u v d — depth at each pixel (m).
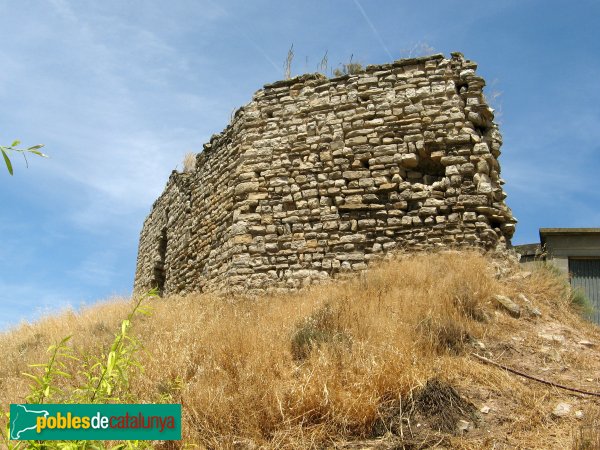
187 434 5.93
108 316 11.84
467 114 11.62
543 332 8.67
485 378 7.00
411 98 11.91
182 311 10.57
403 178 11.71
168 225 18.14
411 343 7.39
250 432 6.10
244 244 12.29
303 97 12.78
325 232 11.81
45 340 10.91
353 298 9.32
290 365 7.29
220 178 14.06
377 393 6.44
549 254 11.95
